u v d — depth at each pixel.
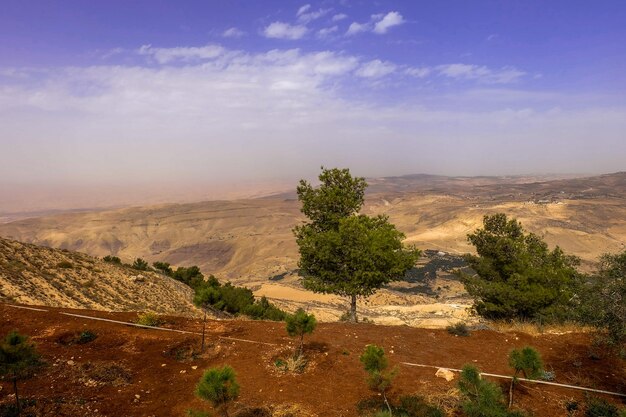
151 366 11.35
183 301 32.28
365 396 10.18
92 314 15.12
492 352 13.64
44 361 10.91
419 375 11.45
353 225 20.08
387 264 20.08
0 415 8.28
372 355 9.27
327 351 13.02
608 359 12.71
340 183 22.70
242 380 10.81
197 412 7.56
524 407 9.86
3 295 18.88
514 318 20.88
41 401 9.05
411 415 9.14
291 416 9.15
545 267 21.97
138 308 25.55
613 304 11.39
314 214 22.58
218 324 15.34
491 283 22.39
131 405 9.32
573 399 10.34
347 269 20.61
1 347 8.36
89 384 10.07
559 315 19.20
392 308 74.75
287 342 13.66
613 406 9.63
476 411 8.10
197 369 11.37
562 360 12.88
